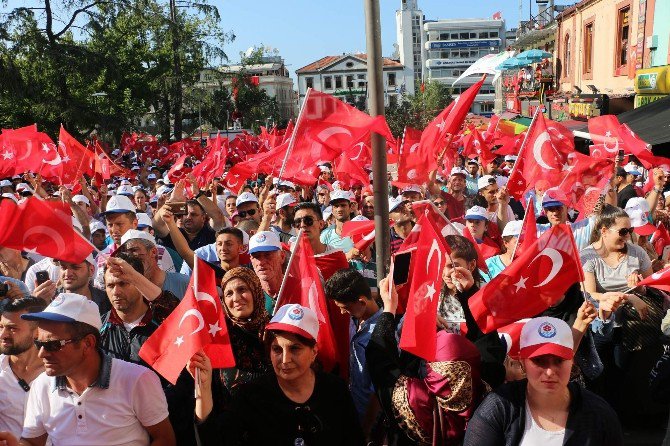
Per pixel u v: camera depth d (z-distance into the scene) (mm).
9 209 4789
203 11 44000
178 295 5559
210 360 4031
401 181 7285
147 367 4266
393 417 3949
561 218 7215
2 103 37844
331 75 123500
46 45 36312
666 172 10031
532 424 3396
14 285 5363
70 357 3645
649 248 7320
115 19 38969
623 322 5855
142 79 46625
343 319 5008
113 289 4641
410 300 4051
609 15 25609
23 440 3848
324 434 3783
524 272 4270
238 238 6125
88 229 8781
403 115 56125
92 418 3746
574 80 31156
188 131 58406
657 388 5836
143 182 21391
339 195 8172
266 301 5488
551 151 7719
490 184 9570
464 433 3734
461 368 3748
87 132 39688
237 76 59031
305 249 4914
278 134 19078
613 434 3398
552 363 3303
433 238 4184
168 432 3900
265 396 3797
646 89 20500
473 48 138000
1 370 4289
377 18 4773
